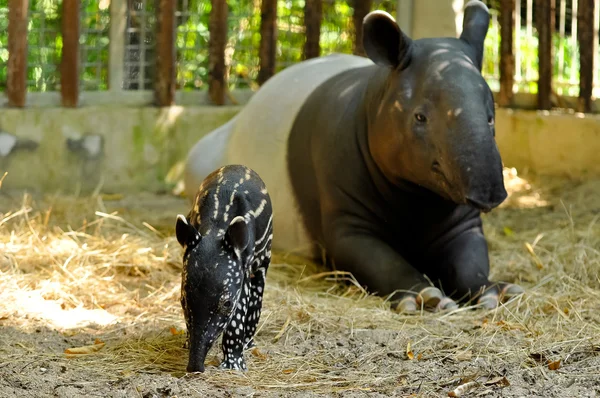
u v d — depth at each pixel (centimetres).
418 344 707
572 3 1444
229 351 625
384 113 838
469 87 789
